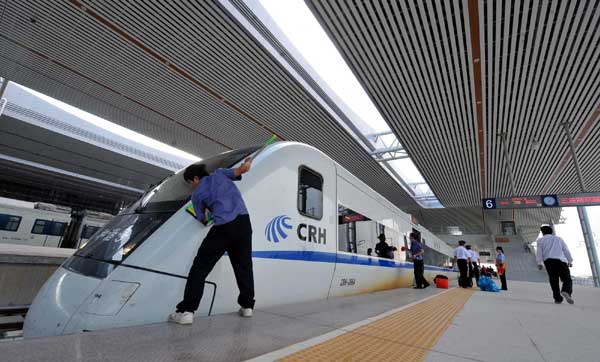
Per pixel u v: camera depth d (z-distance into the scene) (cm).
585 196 1027
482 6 581
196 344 170
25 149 2023
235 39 771
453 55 714
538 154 1313
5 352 131
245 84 945
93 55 872
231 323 225
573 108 929
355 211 538
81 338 165
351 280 488
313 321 254
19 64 956
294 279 357
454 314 357
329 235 440
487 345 212
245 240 248
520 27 622
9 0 707
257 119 1159
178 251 252
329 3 609
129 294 223
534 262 3734
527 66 735
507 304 497
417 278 772
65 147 1997
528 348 209
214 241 230
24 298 486
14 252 515
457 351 192
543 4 568
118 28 757
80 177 2391
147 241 251
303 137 1301
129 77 957
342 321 262
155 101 1081
